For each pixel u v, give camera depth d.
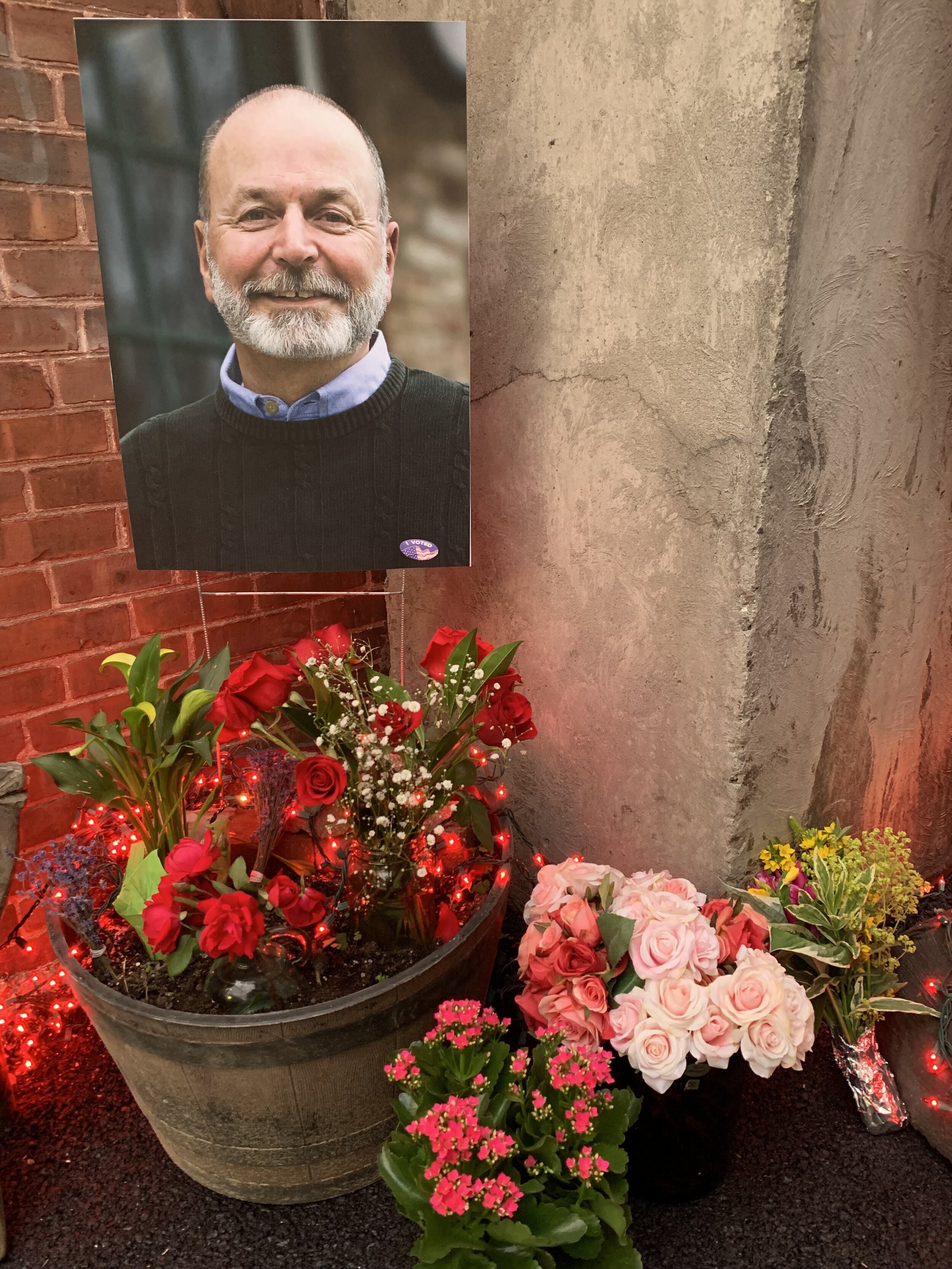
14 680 1.80
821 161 1.19
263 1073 1.19
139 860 1.42
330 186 1.41
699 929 1.28
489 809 1.56
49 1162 1.47
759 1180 1.39
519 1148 1.09
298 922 1.25
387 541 1.63
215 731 1.42
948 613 1.73
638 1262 1.07
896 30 1.21
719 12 1.20
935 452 1.55
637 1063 1.17
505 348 1.74
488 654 1.44
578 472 1.64
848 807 1.71
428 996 1.25
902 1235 1.30
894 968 1.48
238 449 1.56
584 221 1.50
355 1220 1.35
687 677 1.52
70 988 1.81
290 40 1.33
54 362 1.71
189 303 1.46
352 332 1.49
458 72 1.37
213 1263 1.30
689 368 1.38
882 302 1.36
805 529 1.40
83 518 1.81
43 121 1.60
